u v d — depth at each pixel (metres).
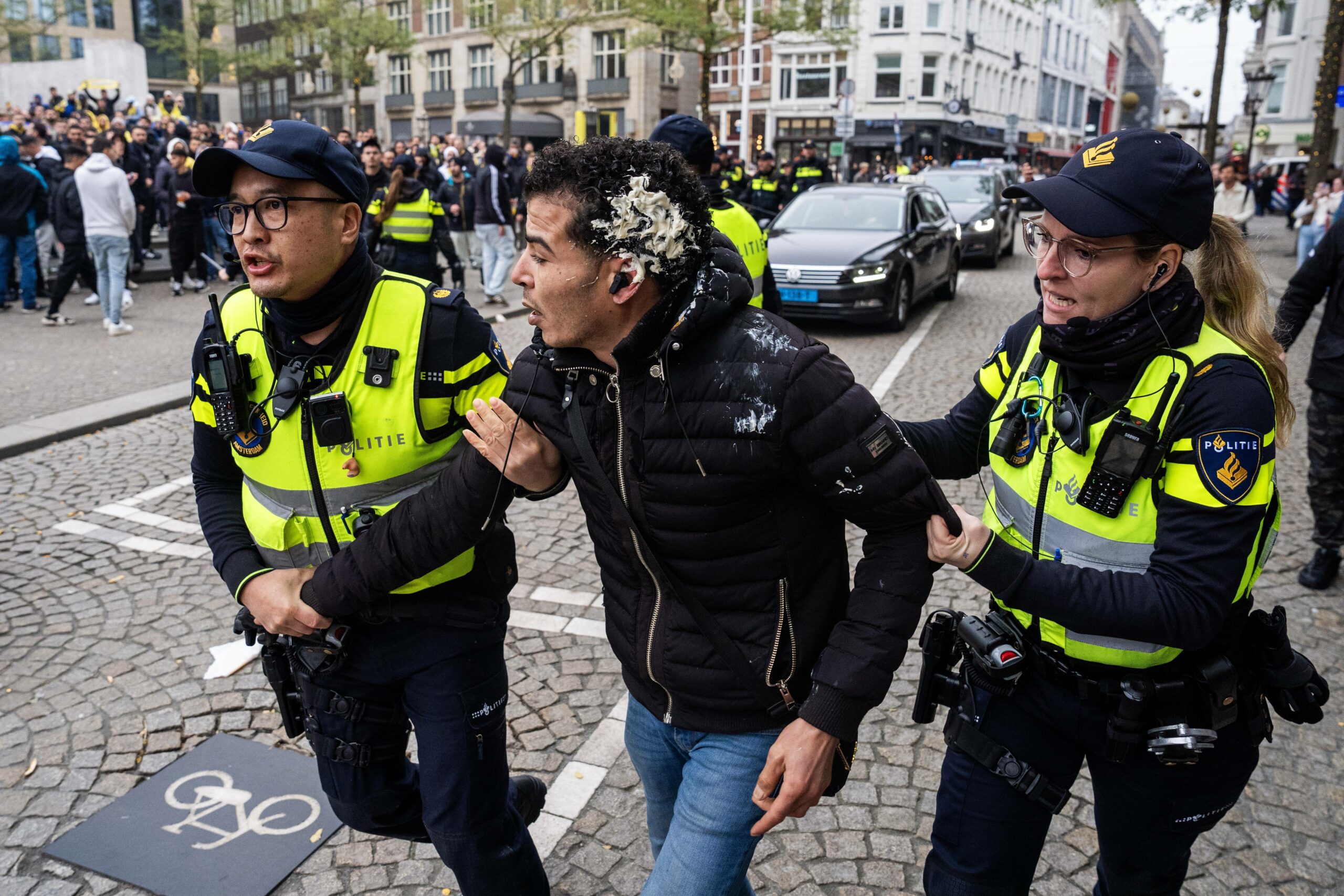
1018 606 1.45
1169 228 1.40
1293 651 1.61
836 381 1.40
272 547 1.85
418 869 2.47
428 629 1.82
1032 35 55.75
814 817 2.69
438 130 51.97
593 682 3.36
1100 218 1.40
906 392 7.58
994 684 1.68
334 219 1.69
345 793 1.94
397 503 1.84
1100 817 1.73
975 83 48.56
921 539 1.45
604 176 1.34
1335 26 13.09
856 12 24.30
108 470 5.66
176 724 3.09
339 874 2.46
